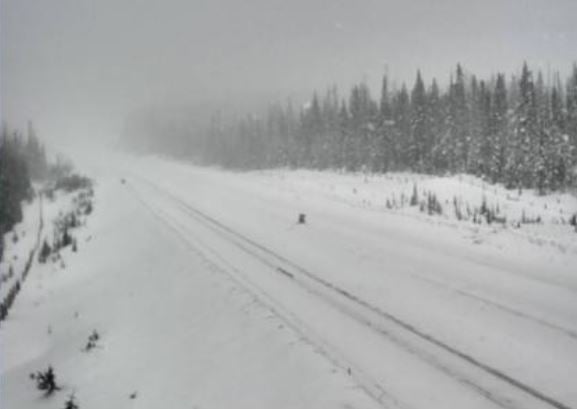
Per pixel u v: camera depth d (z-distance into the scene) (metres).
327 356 10.77
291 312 13.59
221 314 14.62
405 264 18.16
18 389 13.91
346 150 69.56
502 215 31.30
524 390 9.02
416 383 9.45
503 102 58.66
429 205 31.19
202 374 11.86
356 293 14.98
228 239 23.94
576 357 10.22
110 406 11.84
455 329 11.98
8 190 47.22
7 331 19.72
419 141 62.03
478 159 54.19
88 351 15.52
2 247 36.31
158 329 15.53
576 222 25.33
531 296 14.14
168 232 26.97
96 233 33.69
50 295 23.73
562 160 46.22
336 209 33.00
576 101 56.69
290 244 22.25
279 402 9.72
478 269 17.23
